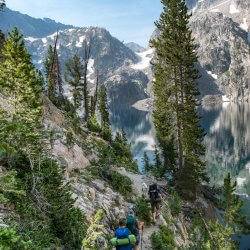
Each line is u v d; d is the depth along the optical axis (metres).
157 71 50.75
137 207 23.31
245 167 120.75
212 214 48.00
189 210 39.34
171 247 19.88
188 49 47.47
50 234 11.55
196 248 23.38
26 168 13.02
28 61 30.20
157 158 58.81
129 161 45.59
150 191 24.16
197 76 47.75
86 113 76.00
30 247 8.79
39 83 29.84
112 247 15.27
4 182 10.30
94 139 44.41
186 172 44.62
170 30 48.06
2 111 13.05
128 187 27.28
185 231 27.45
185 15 47.72
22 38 30.61
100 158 31.25
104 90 101.06
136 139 185.00
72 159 25.56
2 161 12.52
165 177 52.53
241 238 52.19
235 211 45.62
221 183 98.81
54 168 13.45
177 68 47.53
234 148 155.12
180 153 48.09
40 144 14.21
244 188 92.94
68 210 12.97
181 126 48.12
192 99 47.94
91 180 23.81
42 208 12.05
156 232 21.41
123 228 11.35
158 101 49.81
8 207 11.47
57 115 41.16
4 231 7.66
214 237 33.94
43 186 12.50
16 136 12.06
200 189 54.16
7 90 25.38
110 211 20.34
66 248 12.16
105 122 89.75
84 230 13.17
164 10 48.44
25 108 17.27
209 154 144.12
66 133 29.77
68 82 90.81
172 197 30.75
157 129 55.12
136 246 12.55
